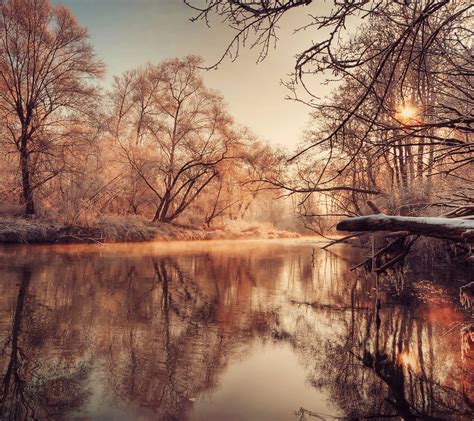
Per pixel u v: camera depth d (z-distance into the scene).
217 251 25.16
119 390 5.37
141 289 11.91
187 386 5.54
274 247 29.53
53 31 24.36
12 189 23.78
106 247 23.72
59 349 6.82
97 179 26.02
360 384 5.63
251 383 5.66
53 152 23.27
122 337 7.55
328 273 15.84
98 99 24.89
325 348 7.16
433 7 2.74
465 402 5.14
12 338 7.25
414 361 6.53
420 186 8.59
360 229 3.97
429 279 12.95
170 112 33.59
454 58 5.36
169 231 32.91
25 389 5.34
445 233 3.50
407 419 4.74
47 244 22.67
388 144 4.81
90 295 10.82
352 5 2.87
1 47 23.17
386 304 10.16
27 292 10.73
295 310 9.82
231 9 2.98
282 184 6.16
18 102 23.20
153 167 32.28
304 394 5.35
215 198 40.97
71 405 4.94
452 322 8.52
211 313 9.45
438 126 4.51
